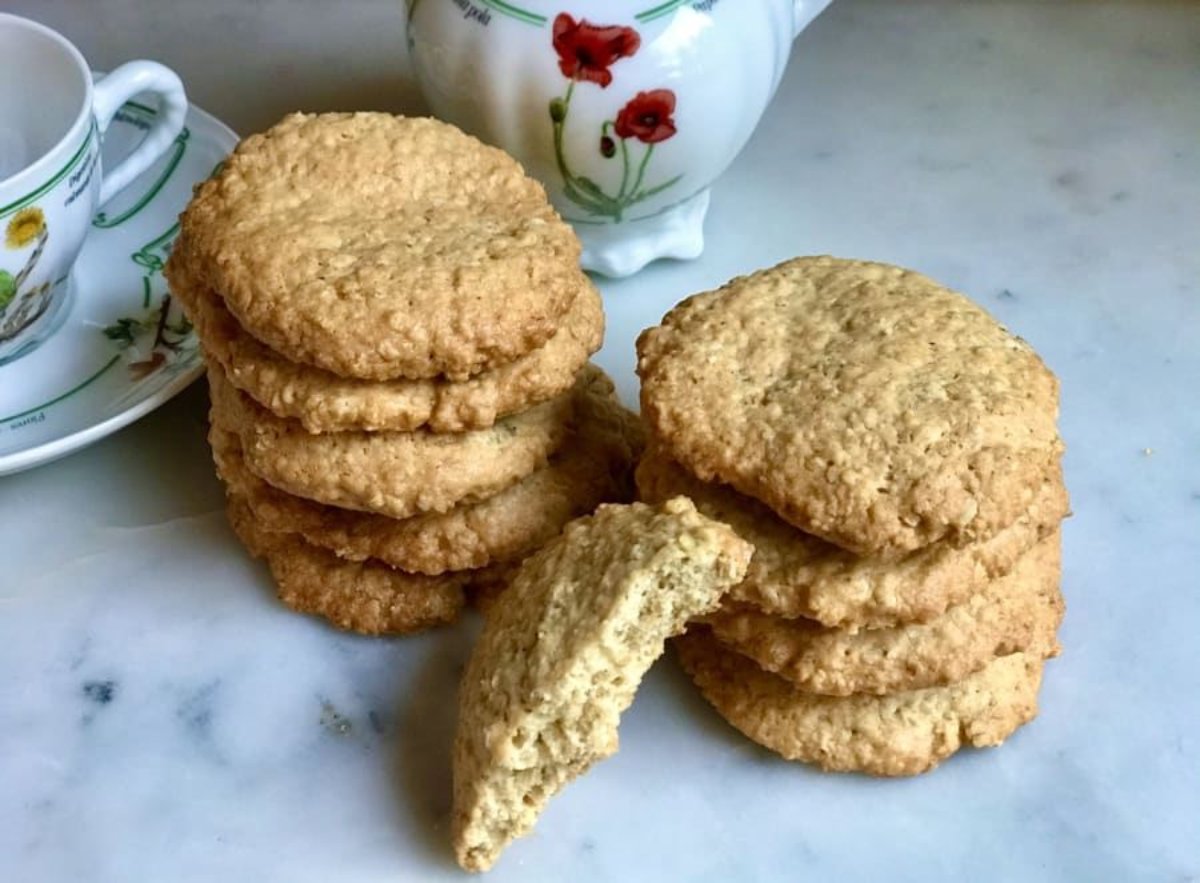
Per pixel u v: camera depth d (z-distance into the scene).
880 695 0.24
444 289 0.23
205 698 0.25
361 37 0.39
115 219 0.32
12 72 0.30
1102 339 0.31
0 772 0.24
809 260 0.27
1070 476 0.28
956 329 0.25
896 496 0.22
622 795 0.24
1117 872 0.23
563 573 0.22
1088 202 0.34
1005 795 0.24
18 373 0.29
